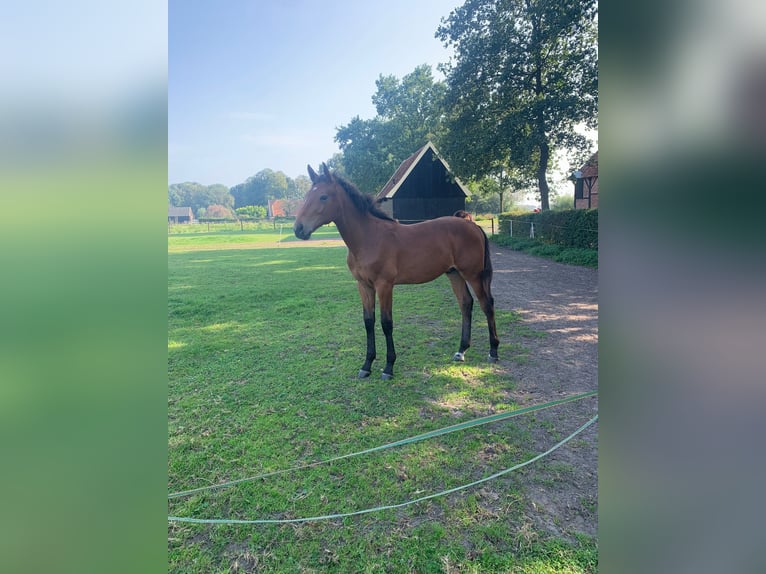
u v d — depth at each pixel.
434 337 4.59
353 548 1.67
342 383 3.38
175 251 16.84
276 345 4.48
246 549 1.69
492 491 1.97
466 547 1.64
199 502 1.97
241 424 2.73
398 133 31.03
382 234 3.40
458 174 17.28
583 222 11.35
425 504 1.90
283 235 26.17
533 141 14.87
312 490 2.03
